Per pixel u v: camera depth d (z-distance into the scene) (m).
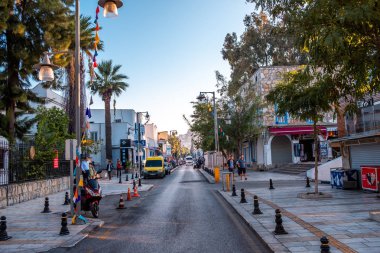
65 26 22.06
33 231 9.77
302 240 7.77
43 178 19.83
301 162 37.62
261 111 33.47
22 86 22.55
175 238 8.73
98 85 40.91
